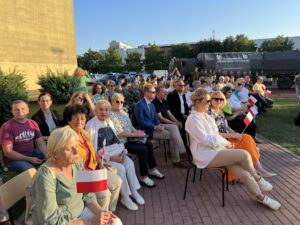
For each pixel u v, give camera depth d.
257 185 4.20
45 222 2.22
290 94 21.17
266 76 25.28
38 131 4.49
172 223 3.89
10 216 2.70
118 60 63.78
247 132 6.94
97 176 2.32
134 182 4.48
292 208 4.23
